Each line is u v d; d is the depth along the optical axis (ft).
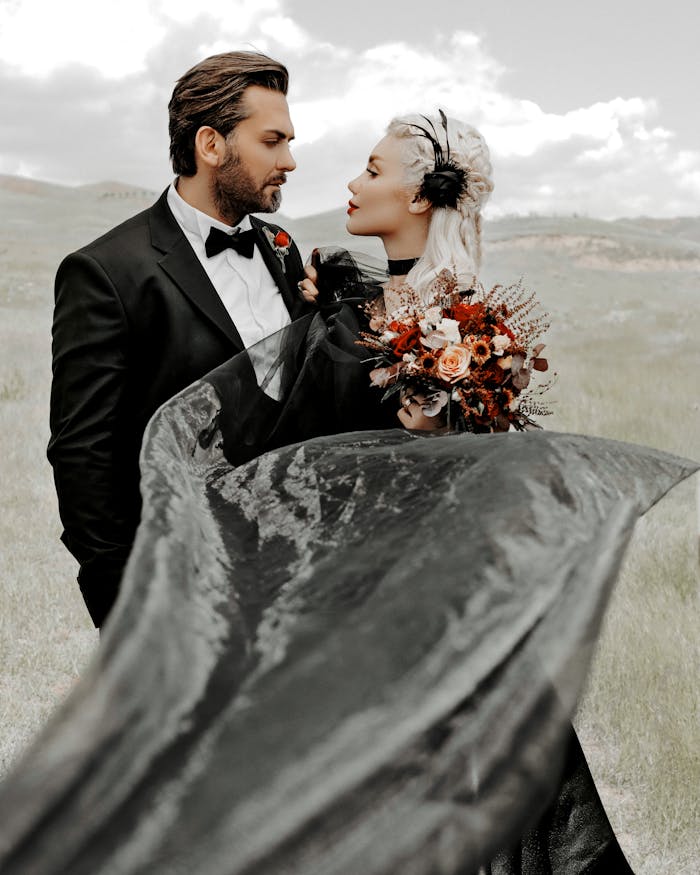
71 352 7.52
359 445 5.76
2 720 12.85
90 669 3.29
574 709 3.61
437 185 8.23
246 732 3.28
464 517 4.40
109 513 7.32
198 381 6.81
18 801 2.86
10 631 15.56
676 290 100.32
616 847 7.23
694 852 10.48
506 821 3.30
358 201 8.67
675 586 15.57
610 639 14.17
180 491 4.90
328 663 3.62
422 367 7.22
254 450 6.87
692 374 42.86
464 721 3.44
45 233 115.85
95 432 7.39
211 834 2.93
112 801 2.94
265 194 8.38
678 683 13.04
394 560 4.31
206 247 8.48
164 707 3.26
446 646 3.67
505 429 7.52
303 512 5.07
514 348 7.34
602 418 31.76
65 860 2.78
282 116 8.27
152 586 3.73
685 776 11.45
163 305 7.86
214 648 3.69
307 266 8.87
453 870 3.16
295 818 3.03
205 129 8.13
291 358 7.54
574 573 4.07
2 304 60.70
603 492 4.59
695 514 17.92
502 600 3.88
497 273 105.60
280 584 4.38
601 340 57.62
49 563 18.71
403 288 8.30
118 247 7.91
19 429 28.43
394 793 3.20
